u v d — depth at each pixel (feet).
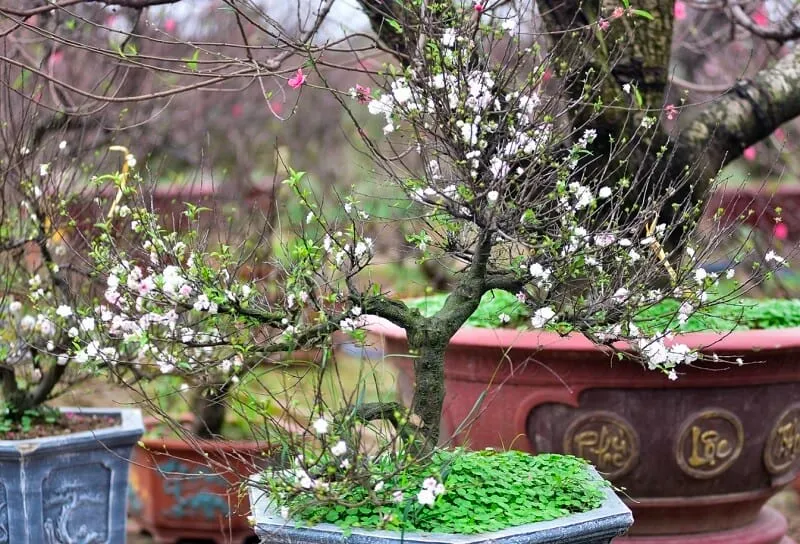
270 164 23.70
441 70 6.69
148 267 7.73
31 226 10.68
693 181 10.15
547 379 10.03
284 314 6.90
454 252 7.52
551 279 7.09
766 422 10.20
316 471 6.57
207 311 7.32
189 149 20.02
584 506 7.00
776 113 10.88
